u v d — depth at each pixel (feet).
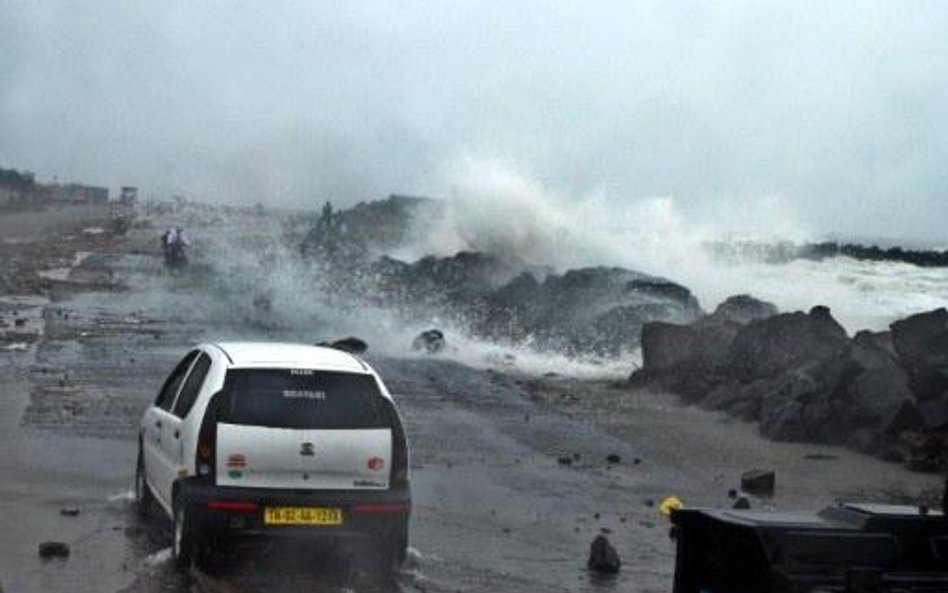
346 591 31.45
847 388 61.57
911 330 67.36
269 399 32.63
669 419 66.80
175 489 33.17
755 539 21.74
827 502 45.62
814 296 152.05
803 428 60.49
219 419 32.24
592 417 66.54
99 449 49.49
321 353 35.12
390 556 32.63
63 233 257.34
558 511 42.52
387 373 80.84
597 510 43.01
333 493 32.17
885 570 21.85
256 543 31.68
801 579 21.21
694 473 51.11
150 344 87.76
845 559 21.81
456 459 51.72
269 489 31.94
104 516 38.34
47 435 52.01
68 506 39.40
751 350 74.28
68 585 30.37
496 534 38.75
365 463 32.60
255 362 33.40
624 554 36.63
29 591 29.60
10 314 105.19
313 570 32.94
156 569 32.37
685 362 77.30
